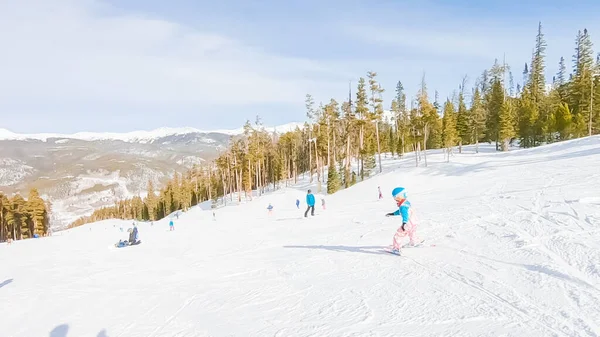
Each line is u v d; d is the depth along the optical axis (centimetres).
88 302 738
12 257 2091
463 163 4756
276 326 507
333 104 6931
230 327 524
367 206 2569
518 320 438
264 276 821
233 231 2047
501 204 1449
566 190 1577
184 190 9788
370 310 528
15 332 592
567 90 6450
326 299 603
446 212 1433
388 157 7812
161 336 518
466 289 570
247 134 7462
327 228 1573
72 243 3256
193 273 941
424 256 812
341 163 6481
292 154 8950
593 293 496
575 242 747
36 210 8994
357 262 841
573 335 387
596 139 4044
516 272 623
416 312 500
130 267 1151
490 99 6806
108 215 15325
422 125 5572
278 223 2148
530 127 5841
